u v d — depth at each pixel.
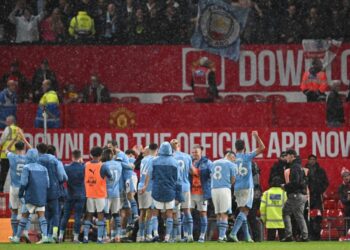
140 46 120.56
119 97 120.38
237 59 120.88
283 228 89.88
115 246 76.94
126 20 120.38
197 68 116.25
